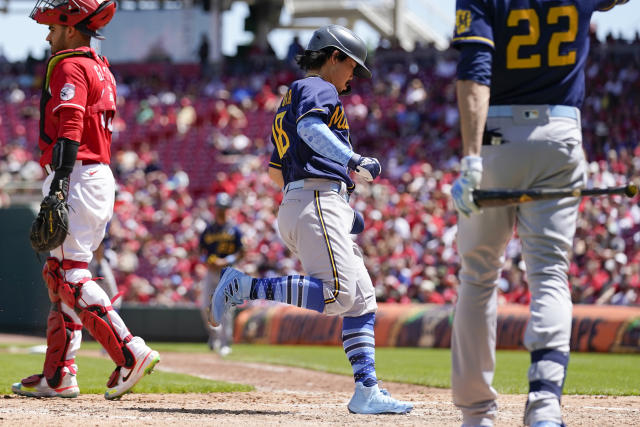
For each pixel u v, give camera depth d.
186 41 101.44
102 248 30.83
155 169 84.62
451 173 75.50
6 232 39.03
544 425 10.02
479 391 10.84
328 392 20.47
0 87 97.44
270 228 69.81
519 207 10.84
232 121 90.75
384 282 60.66
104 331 15.83
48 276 16.17
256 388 21.20
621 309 45.12
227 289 14.26
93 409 14.30
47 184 16.25
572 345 44.38
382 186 72.81
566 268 10.77
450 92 86.44
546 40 10.59
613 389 21.45
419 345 48.50
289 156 14.52
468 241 10.79
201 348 47.66
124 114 93.94
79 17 16.06
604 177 71.75
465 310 10.80
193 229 73.25
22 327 30.75
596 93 82.44
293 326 51.09
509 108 10.69
